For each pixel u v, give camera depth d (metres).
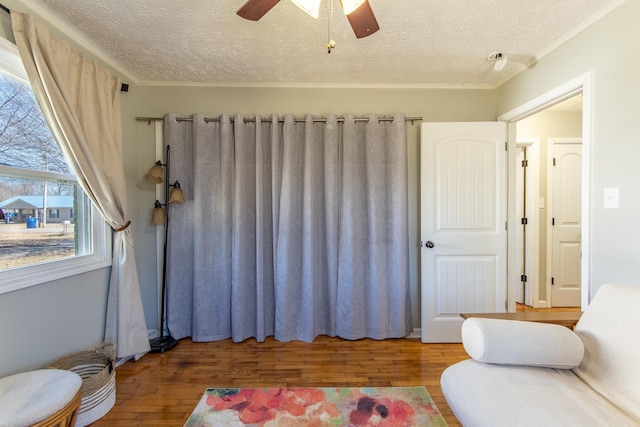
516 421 0.96
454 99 2.64
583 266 1.75
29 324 1.56
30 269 1.57
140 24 1.78
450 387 1.24
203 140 2.50
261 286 2.52
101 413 1.61
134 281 2.15
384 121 2.56
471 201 2.52
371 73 2.42
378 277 2.52
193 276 2.51
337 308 2.56
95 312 1.99
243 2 1.59
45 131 1.72
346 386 1.88
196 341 2.50
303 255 2.52
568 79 1.88
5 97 1.53
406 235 2.54
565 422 0.93
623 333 1.17
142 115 2.57
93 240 2.00
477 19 1.72
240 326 2.49
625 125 1.52
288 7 1.61
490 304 2.52
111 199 1.97
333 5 1.58
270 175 2.57
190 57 2.17
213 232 2.54
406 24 1.76
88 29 1.83
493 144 2.51
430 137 2.51
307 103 2.62
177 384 1.91
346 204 2.51
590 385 1.17
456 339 2.51
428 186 2.52
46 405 1.13
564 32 1.84
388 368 2.10
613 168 1.58
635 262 1.48
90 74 1.91
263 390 1.84
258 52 2.09
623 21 1.53
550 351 1.21
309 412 1.64
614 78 1.58
